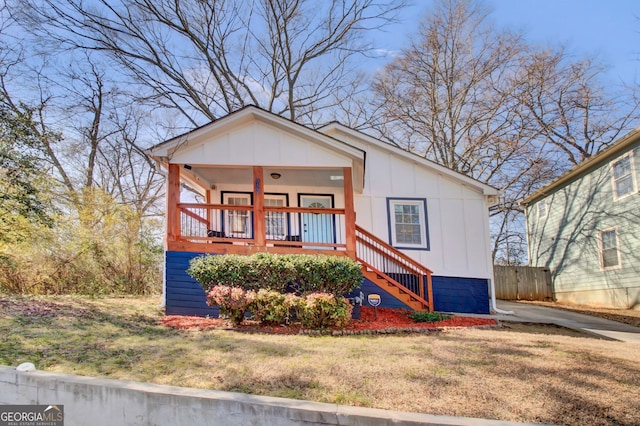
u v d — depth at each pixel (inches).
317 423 126.4
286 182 475.5
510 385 163.0
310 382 160.2
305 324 278.7
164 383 154.0
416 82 872.9
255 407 129.8
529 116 840.3
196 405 132.3
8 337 199.6
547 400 148.0
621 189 567.5
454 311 446.6
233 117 365.1
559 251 713.0
